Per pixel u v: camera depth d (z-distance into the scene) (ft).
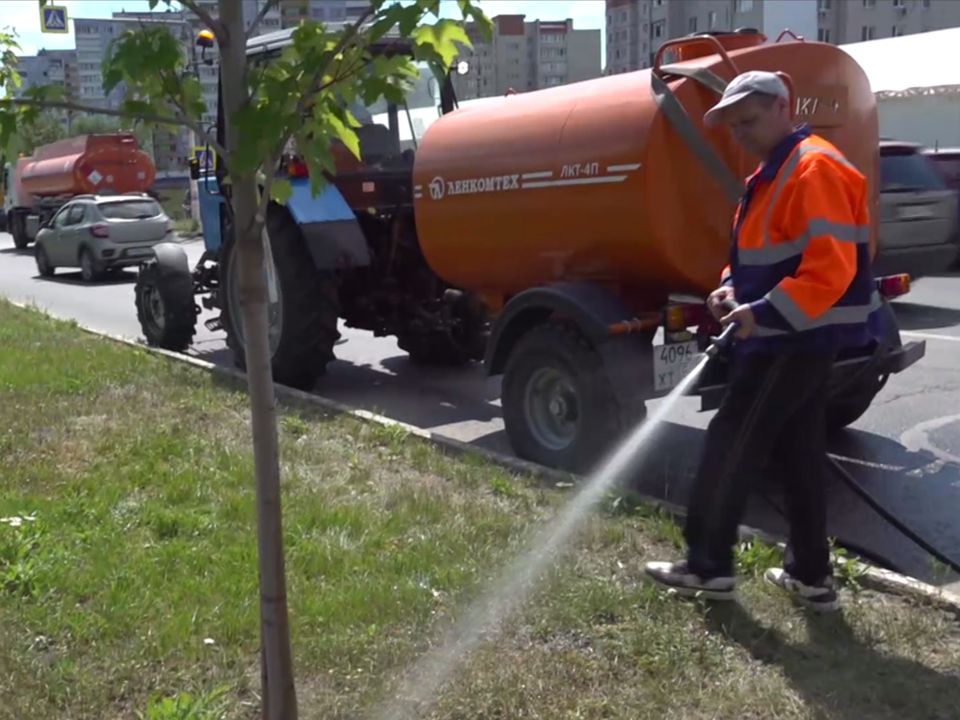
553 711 10.87
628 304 19.70
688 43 18.58
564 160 19.04
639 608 13.11
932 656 12.10
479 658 11.93
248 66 8.14
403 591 13.48
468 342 30.17
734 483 12.85
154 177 92.38
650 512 16.55
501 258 21.33
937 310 39.19
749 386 12.54
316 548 14.93
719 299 12.75
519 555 14.79
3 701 11.06
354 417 23.40
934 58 74.38
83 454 20.26
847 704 11.07
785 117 12.31
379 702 11.07
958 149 50.19
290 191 9.51
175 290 33.50
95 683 11.43
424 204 22.49
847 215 11.71
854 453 21.62
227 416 23.50
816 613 13.02
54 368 28.94
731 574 13.17
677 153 17.74
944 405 25.17
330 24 8.30
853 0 197.57
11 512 16.56
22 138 8.20
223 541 15.48
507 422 20.67
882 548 16.55
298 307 26.55
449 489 18.01
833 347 12.32
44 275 68.69
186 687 11.41
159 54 7.77
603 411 18.74
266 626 9.24
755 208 12.37
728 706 10.97
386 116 28.50
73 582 13.85
